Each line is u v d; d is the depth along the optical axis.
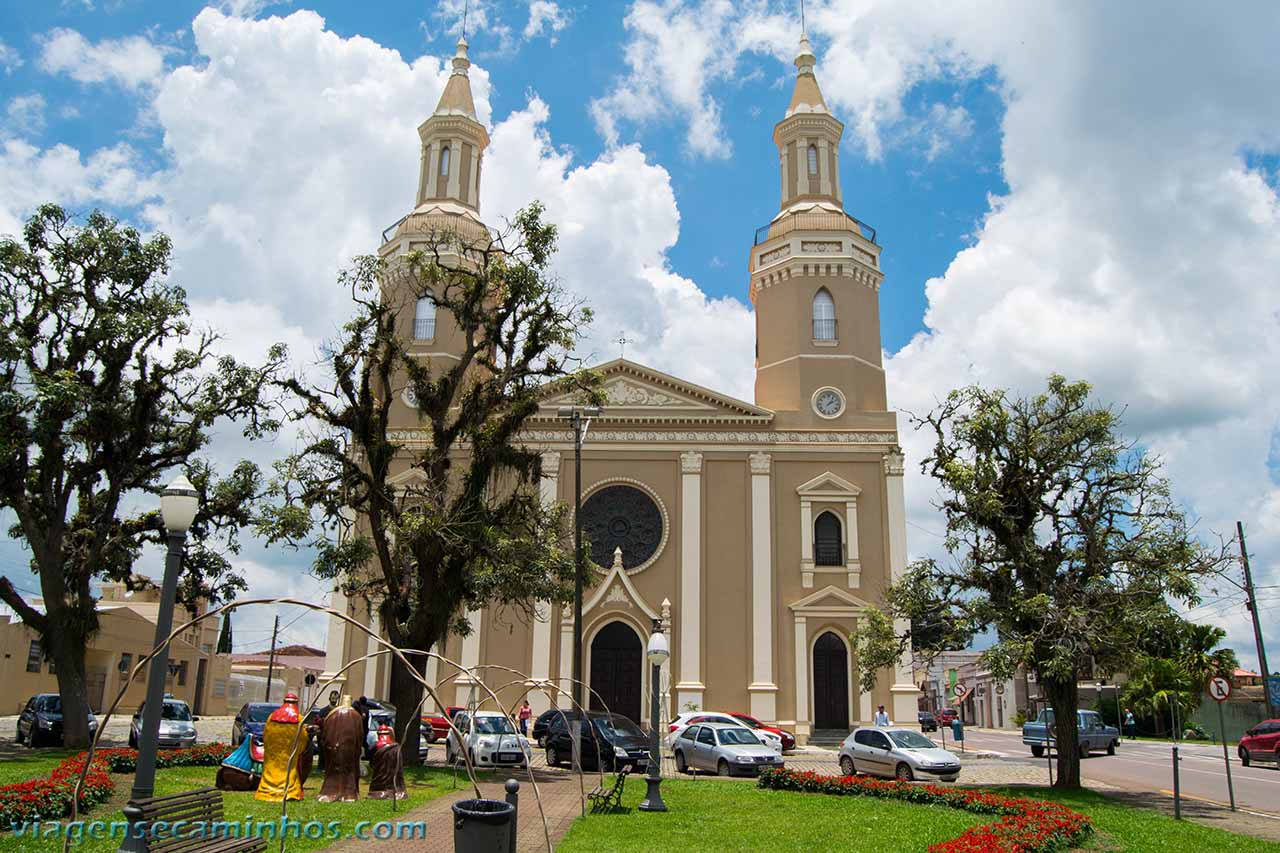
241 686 68.25
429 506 26.03
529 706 39.47
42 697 30.05
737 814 18.28
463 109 48.41
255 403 28.42
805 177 47.62
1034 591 23.75
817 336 44.62
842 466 42.66
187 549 29.78
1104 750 41.56
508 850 10.39
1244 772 33.19
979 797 19.27
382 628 31.97
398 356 27.97
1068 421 24.20
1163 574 22.44
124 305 27.02
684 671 40.16
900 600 24.64
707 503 42.41
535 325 27.98
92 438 26.94
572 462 42.91
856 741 27.45
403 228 45.53
